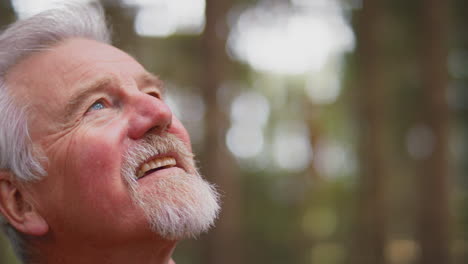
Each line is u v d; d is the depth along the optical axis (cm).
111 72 175
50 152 167
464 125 1441
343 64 1587
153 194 164
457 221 1361
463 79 1403
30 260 183
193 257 1062
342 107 1775
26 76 175
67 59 176
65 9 192
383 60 1315
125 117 170
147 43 1055
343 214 1695
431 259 1044
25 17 187
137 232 163
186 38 1128
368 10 1154
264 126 1839
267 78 1638
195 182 174
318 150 1809
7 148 171
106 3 682
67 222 167
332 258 1492
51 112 169
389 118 1404
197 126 1129
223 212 857
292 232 1445
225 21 902
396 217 1588
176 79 1137
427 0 1113
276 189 1588
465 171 1456
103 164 161
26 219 171
